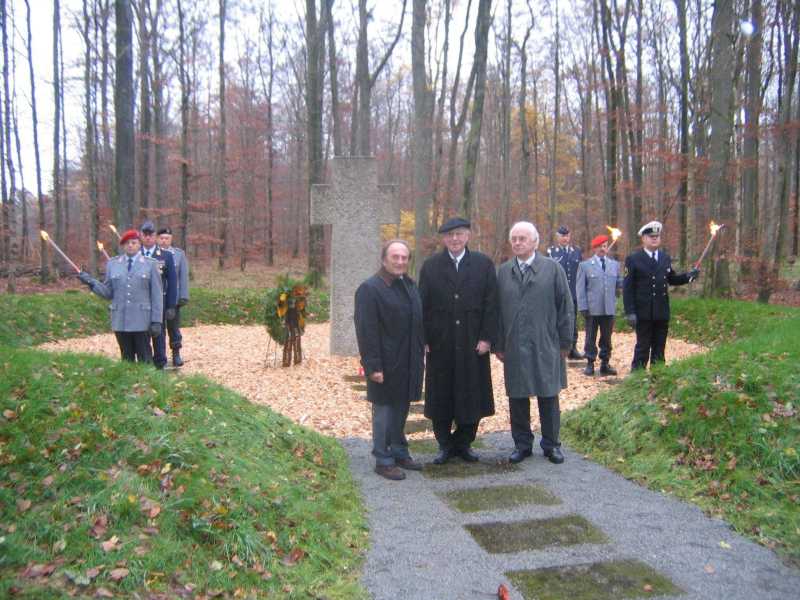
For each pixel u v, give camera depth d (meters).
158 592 3.24
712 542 4.24
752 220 17.42
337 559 3.92
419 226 17.64
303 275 26.31
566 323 5.86
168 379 5.63
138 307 7.90
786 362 6.01
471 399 5.64
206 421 4.97
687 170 17.94
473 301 5.63
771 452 4.94
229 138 34.62
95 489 3.78
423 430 7.05
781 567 3.91
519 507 4.83
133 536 3.52
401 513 4.72
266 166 34.22
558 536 4.33
